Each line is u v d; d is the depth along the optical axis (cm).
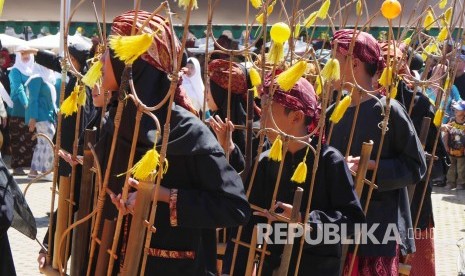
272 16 940
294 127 367
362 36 447
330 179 366
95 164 334
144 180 290
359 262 449
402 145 448
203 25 1348
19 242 875
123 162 316
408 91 590
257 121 552
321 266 366
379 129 450
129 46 276
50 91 1285
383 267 451
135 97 291
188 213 307
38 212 1029
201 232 331
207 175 309
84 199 355
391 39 433
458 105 1305
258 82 425
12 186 346
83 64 785
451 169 1354
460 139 1331
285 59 440
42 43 1559
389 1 346
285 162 372
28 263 796
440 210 1179
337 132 459
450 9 543
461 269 732
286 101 362
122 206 300
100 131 342
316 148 368
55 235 388
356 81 450
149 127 305
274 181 376
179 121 308
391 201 457
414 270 595
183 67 327
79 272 355
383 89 471
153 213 296
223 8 1205
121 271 307
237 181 315
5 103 1349
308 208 354
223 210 309
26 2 1269
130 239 296
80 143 442
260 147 372
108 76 314
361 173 402
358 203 365
